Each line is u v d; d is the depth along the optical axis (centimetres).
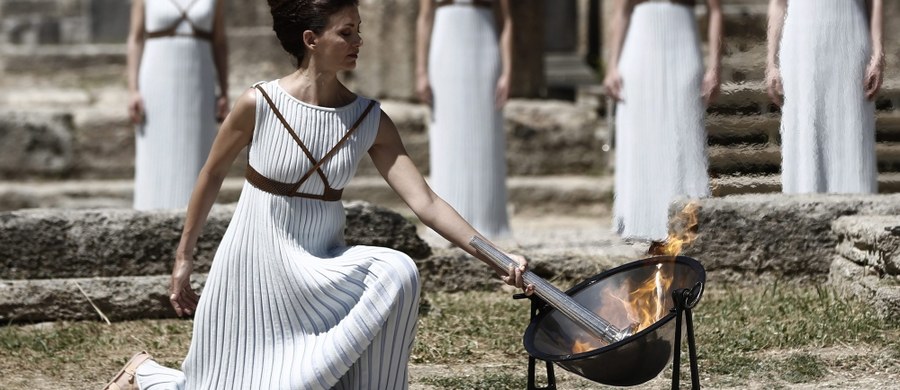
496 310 703
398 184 467
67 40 1809
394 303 442
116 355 634
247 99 457
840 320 635
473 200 961
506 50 962
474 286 772
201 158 912
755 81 747
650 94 852
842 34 743
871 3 757
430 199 465
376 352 447
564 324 458
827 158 751
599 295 464
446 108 958
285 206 457
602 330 434
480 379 562
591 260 795
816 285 730
